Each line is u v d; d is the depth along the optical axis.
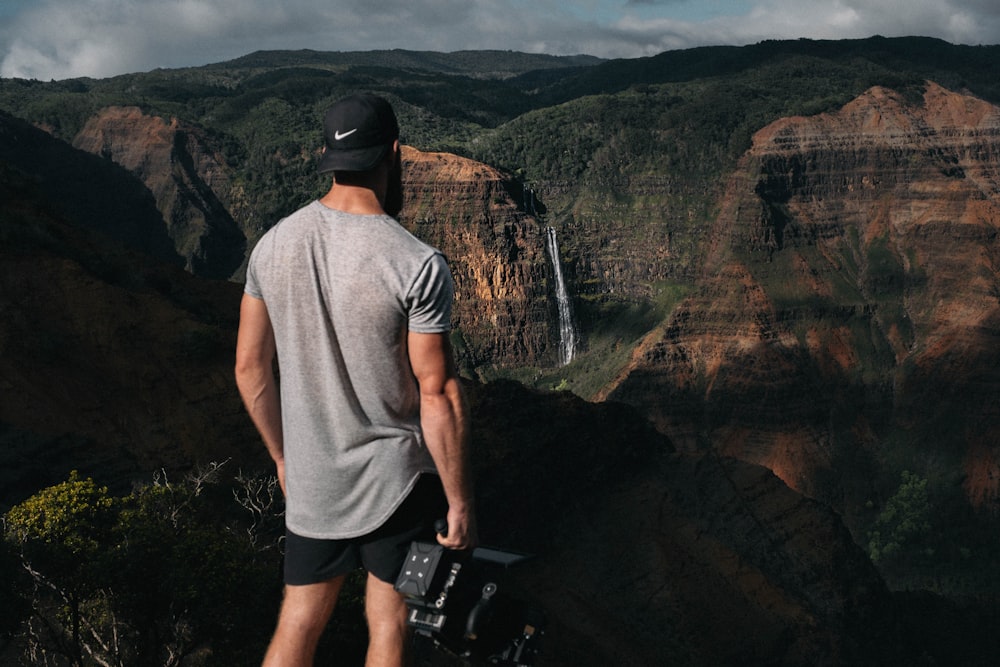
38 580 15.20
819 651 82.00
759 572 87.81
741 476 100.12
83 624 16.59
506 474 83.38
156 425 55.06
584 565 83.44
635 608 80.50
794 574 92.56
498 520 81.75
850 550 97.31
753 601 85.12
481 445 83.94
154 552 15.84
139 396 56.34
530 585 75.62
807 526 97.06
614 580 83.00
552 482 87.75
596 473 91.81
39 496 15.82
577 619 71.50
